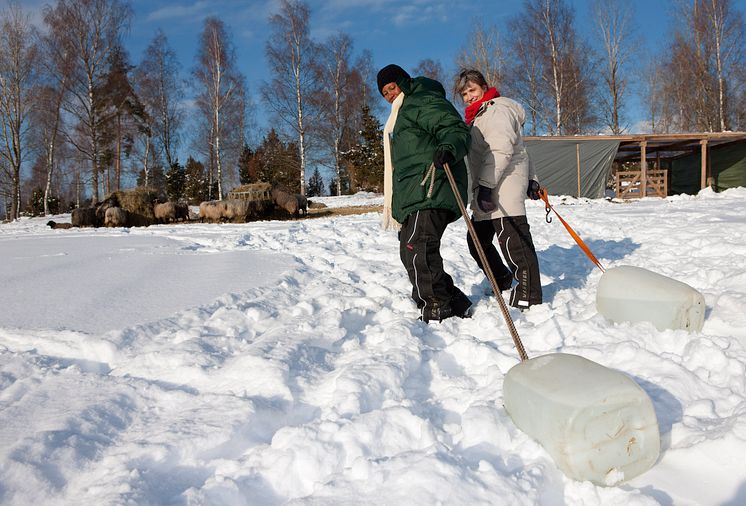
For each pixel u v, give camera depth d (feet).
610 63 106.22
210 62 97.96
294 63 95.09
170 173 113.09
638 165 91.30
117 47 91.45
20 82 89.81
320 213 57.21
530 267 11.43
